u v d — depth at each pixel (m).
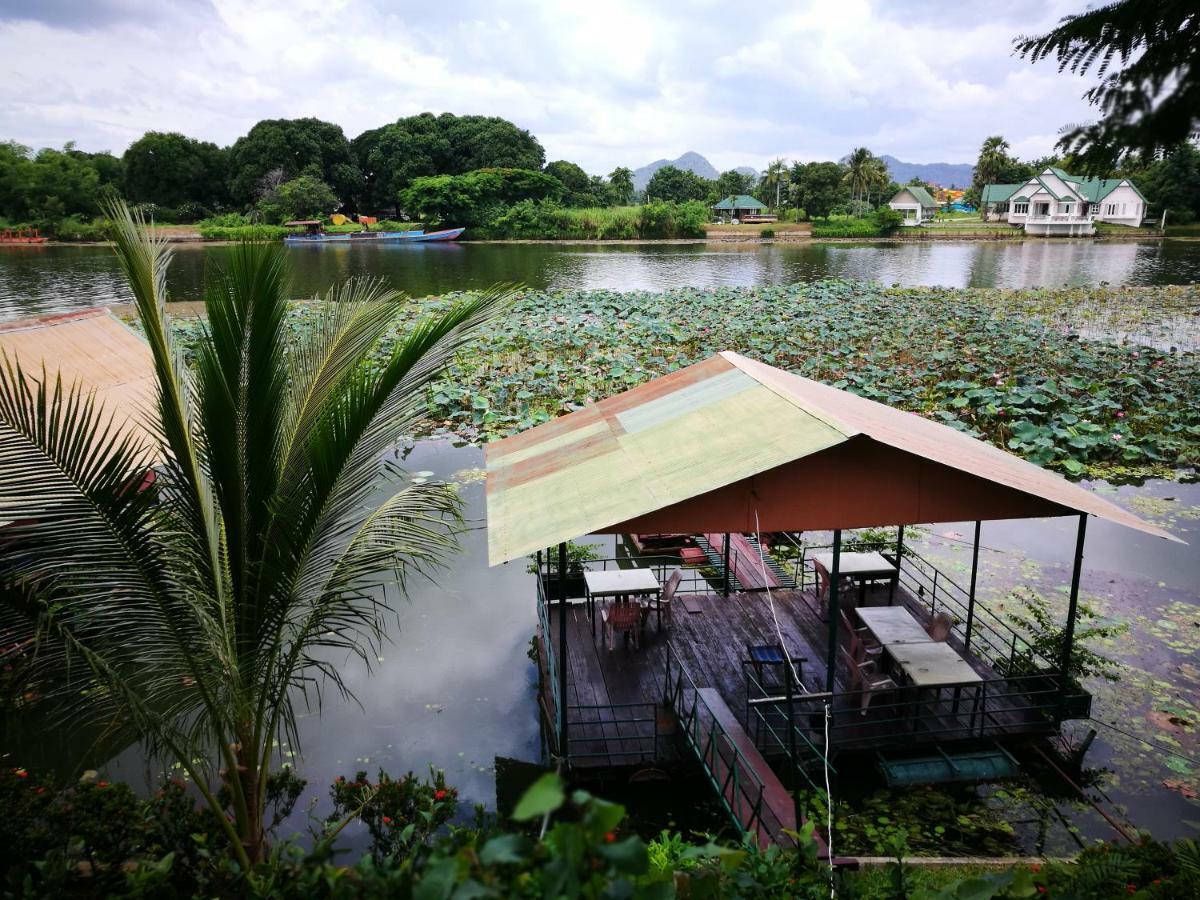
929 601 9.84
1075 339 23.95
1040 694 7.36
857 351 22.50
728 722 6.88
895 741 6.84
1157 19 2.37
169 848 5.03
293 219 82.19
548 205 86.81
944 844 6.12
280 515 4.72
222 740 4.95
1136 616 9.48
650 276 48.25
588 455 7.69
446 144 99.25
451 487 5.93
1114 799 6.65
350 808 6.40
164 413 4.65
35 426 4.19
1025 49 2.73
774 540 11.91
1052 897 2.64
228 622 4.81
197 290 39.50
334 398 5.17
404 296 5.66
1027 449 14.79
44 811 4.88
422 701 8.02
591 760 6.62
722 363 9.01
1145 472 14.13
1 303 35.06
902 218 87.75
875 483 6.12
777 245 76.44
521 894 1.57
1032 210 82.94
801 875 3.54
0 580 4.45
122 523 4.44
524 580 10.50
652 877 2.19
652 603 9.26
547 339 23.58
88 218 76.00
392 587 10.40
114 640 4.66
